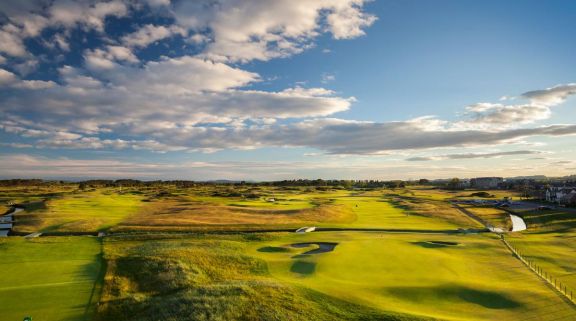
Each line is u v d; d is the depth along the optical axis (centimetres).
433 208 11219
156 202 11762
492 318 2761
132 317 2850
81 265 4281
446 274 3884
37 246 5297
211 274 3878
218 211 9269
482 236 6500
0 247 5166
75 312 2927
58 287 3475
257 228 7156
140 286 3572
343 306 2889
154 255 4428
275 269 4122
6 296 3228
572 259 4672
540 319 2747
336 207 10750
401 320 2630
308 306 2886
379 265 4222
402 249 5144
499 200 14275
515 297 3134
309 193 18725
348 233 6856
